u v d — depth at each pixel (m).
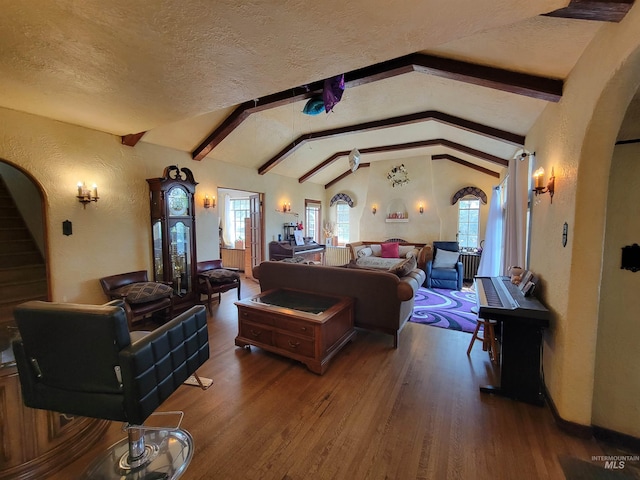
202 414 2.12
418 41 1.68
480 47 2.23
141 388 1.29
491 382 2.54
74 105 2.66
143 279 3.99
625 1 1.30
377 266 6.41
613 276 1.90
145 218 4.15
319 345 2.67
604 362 1.93
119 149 3.82
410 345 3.30
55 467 1.65
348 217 8.75
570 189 1.96
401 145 6.27
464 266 6.83
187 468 1.66
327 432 1.94
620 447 1.83
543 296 2.54
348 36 1.61
